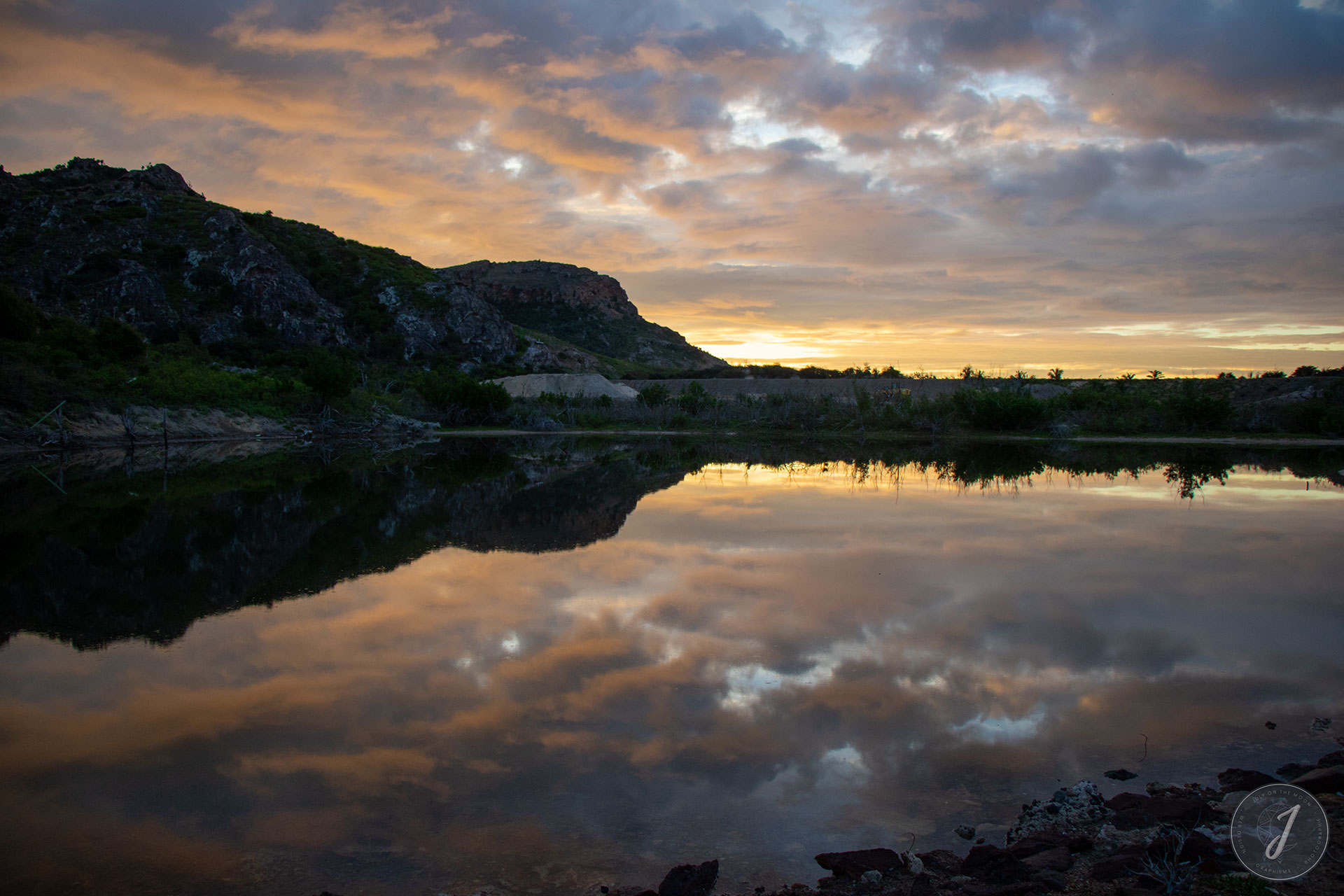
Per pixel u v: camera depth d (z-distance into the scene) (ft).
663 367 639.76
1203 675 24.04
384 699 22.24
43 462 97.35
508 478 83.10
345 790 17.15
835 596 33.22
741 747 19.12
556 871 14.16
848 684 23.22
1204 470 94.32
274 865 14.39
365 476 84.64
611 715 20.99
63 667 25.00
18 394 116.57
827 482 80.38
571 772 17.87
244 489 71.36
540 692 22.63
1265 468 96.48
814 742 19.38
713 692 22.63
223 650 26.63
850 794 16.92
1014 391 199.72
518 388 263.49
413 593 33.96
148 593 34.09
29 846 15.08
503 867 14.29
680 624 29.17
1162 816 15.31
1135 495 68.85
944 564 39.68
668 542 45.93
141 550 43.52
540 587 35.01
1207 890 12.38
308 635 28.09
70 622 29.84
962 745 19.27
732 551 43.19
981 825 15.75
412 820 15.89
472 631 28.35
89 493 68.18
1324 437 161.58
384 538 47.06
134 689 23.15
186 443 135.95
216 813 16.22
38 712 21.52
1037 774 17.76
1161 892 12.37
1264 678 23.76
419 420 196.44
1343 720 20.65
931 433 174.50
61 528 50.26
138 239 264.31
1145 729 20.13
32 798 16.90
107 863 14.47
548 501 64.03
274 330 260.21
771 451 129.80
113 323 163.43
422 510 58.54
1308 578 36.65
